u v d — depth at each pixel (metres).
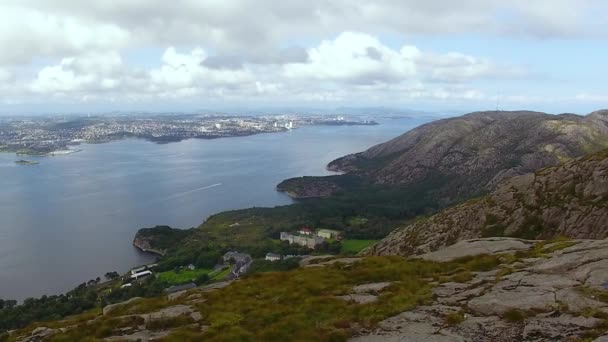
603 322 20.48
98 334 29.00
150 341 26.80
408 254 90.75
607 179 74.38
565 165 86.81
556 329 21.11
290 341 24.78
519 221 80.31
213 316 30.59
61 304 120.56
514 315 23.17
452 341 21.70
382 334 23.94
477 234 83.25
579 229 70.06
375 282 35.97
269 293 35.66
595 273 26.56
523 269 31.02
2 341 32.12
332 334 24.55
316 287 35.31
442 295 29.22
